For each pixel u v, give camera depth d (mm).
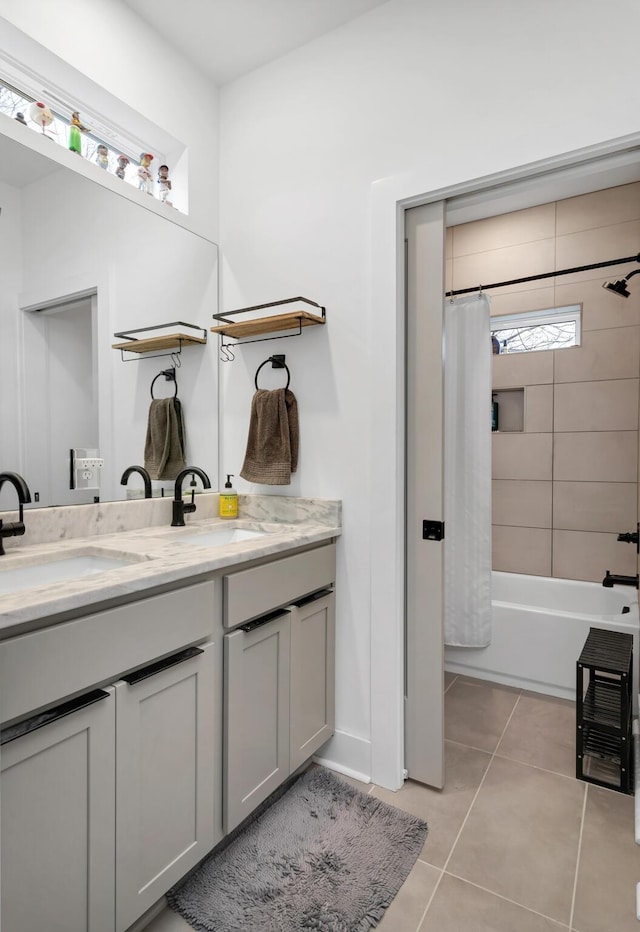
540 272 2926
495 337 3104
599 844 1468
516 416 3078
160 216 1924
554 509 2916
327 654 1801
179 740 1220
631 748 1877
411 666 1759
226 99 2162
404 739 1777
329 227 1871
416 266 1732
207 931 1201
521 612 2506
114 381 1776
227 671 1354
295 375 1964
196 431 2086
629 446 2721
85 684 998
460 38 1603
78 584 1031
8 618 856
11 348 1492
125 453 1816
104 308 1742
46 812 935
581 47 1414
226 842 1466
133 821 1099
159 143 2000
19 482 1371
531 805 1640
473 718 2217
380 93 1754
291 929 1198
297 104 1952
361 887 1311
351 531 1828
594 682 1991
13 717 880
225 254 2166
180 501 1866
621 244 2723
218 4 1753
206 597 1298
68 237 1634
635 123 1339
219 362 2180
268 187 2033
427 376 1719
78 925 994
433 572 1716
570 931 1197
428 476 1723
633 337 2701
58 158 1601
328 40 1875
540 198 2850
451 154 1604
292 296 1964
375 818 1567
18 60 1581
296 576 1618
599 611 2729
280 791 1702
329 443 1877
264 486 2064
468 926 1212
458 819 1573
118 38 1744
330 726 1825
